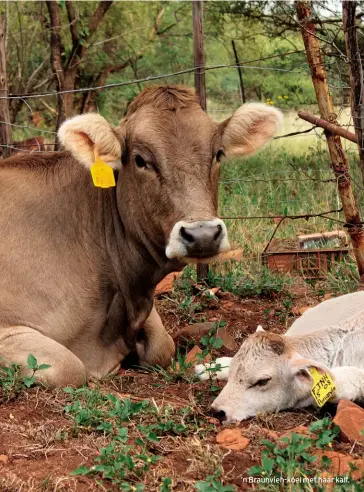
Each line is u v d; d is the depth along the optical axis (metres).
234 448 2.29
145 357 3.02
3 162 2.98
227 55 7.79
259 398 2.52
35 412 2.49
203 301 3.63
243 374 2.53
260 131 2.84
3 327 2.75
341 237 4.05
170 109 2.71
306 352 2.67
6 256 2.79
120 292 2.89
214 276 3.85
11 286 2.77
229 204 4.64
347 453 2.27
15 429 2.38
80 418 2.41
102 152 2.70
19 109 6.64
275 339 2.57
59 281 2.81
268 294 3.78
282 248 4.15
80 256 2.85
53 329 2.79
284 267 4.00
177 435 2.38
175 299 3.63
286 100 6.93
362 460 2.20
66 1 5.73
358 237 3.61
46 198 2.89
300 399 2.56
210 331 3.16
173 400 2.67
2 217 2.83
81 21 5.76
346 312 2.88
